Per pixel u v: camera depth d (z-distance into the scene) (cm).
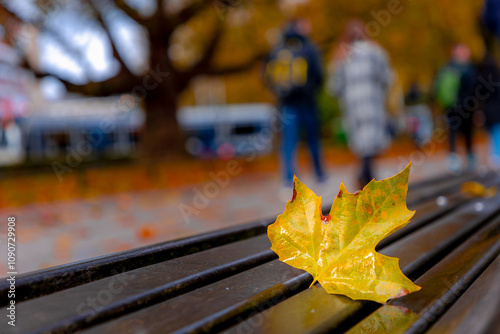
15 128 2191
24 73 1170
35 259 303
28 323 53
